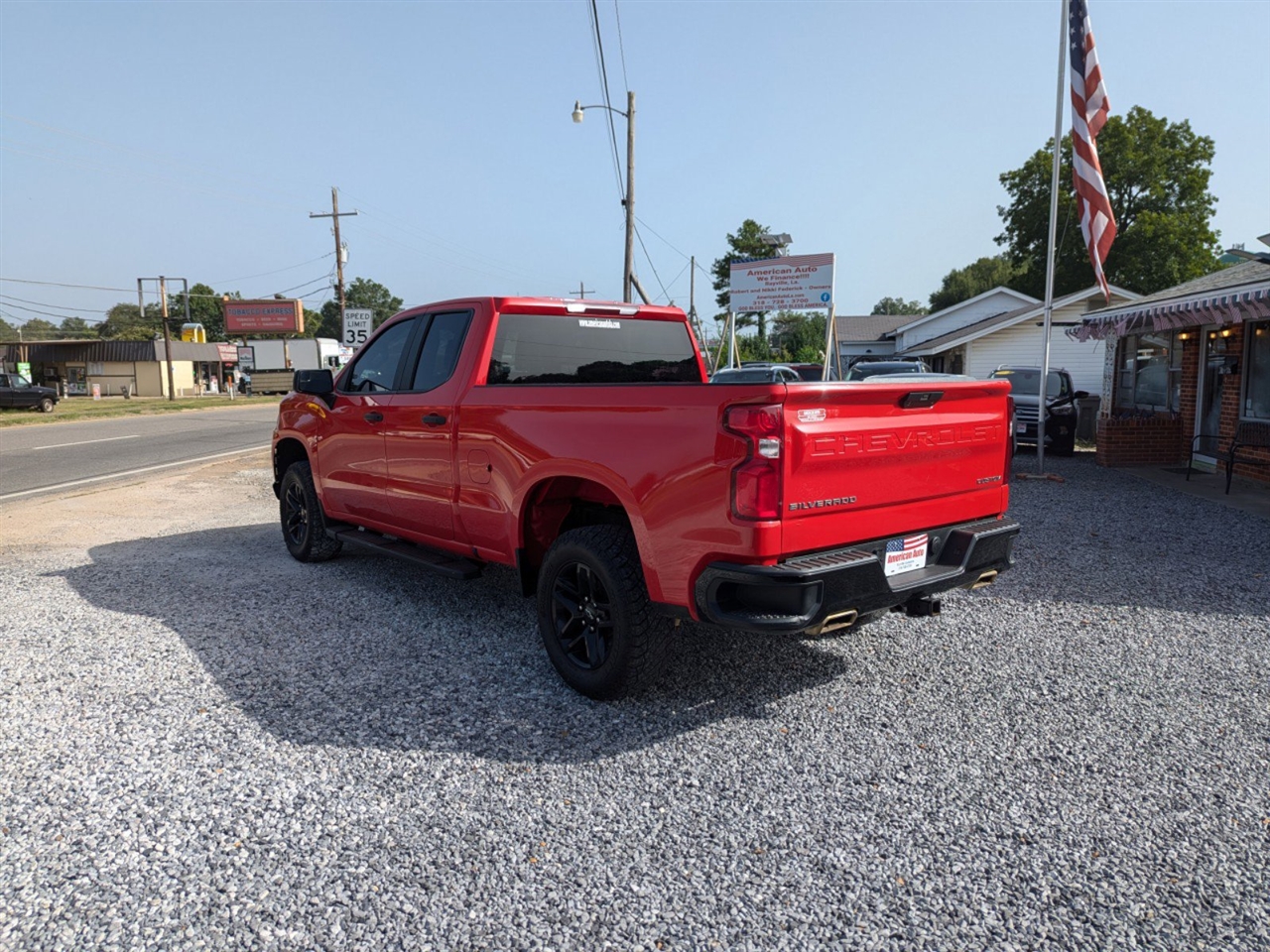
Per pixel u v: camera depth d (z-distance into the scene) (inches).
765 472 121.4
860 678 163.5
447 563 192.1
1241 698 154.1
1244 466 440.1
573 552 149.8
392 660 173.2
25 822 112.5
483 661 172.9
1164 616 204.1
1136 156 1566.2
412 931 91.8
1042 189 1641.2
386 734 139.3
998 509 162.4
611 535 147.2
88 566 259.9
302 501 260.2
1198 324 450.6
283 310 2950.3
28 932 90.7
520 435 161.5
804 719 145.3
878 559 133.0
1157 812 115.6
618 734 139.6
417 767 128.3
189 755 131.7
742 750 134.1
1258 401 438.9
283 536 292.8
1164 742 136.7
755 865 103.8
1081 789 121.7
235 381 2689.5
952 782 123.8
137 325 5433.1
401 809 116.3
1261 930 91.8
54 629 194.5
